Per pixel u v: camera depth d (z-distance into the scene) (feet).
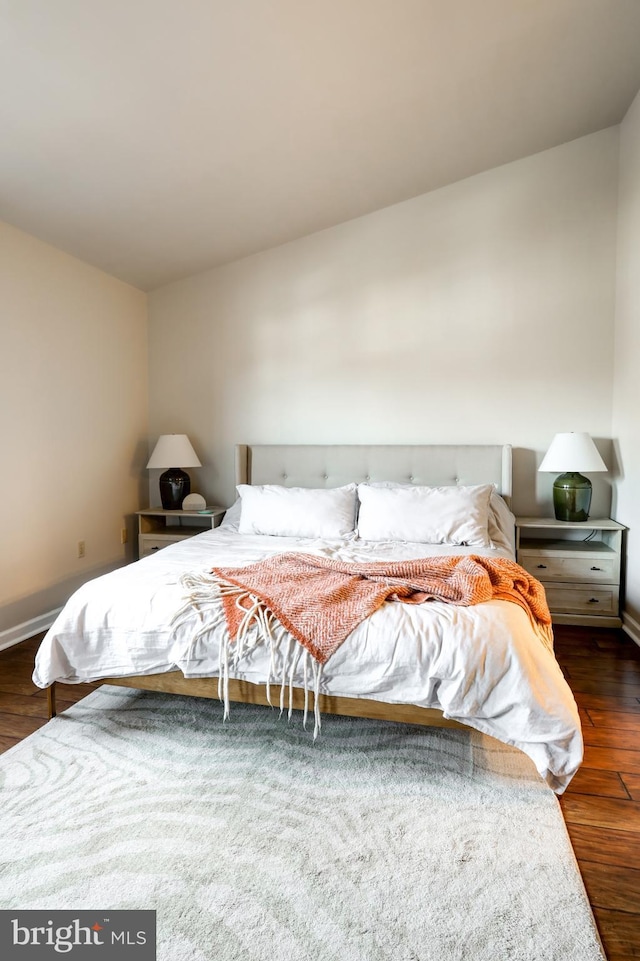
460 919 3.75
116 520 11.89
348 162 9.30
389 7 6.07
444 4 6.21
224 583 6.38
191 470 13.10
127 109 6.75
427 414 11.53
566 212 10.63
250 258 12.37
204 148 7.93
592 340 10.67
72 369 10.39
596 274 10.59
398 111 8.12
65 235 9.50
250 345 12.51
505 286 11.00
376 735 6.14
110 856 4.34
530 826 4.65
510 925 3.70
